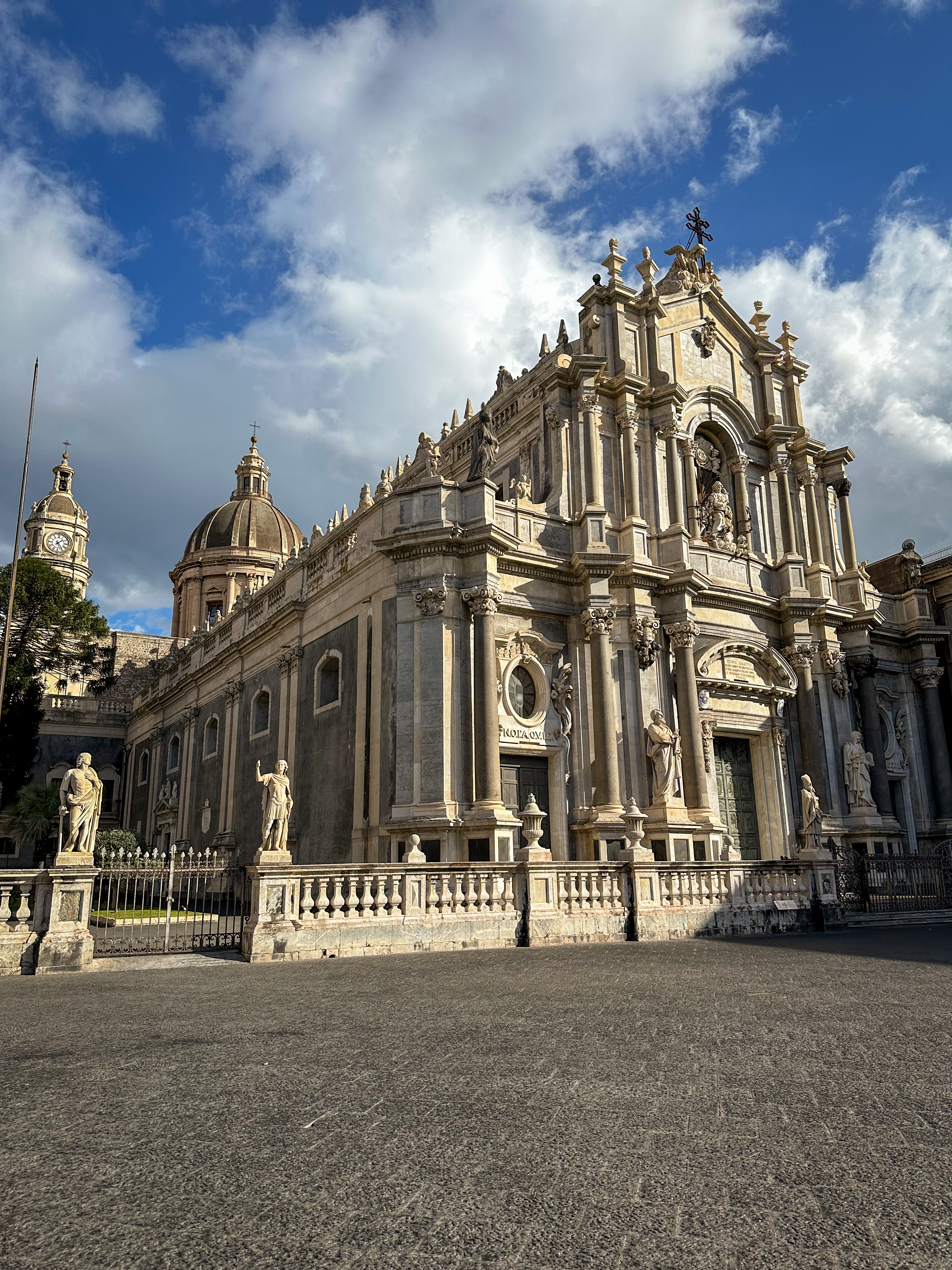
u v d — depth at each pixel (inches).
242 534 2864.2
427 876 743.7
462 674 1037.2
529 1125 257.8
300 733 1312.7
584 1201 204.5
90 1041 380.5
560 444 1203.9
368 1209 200.8
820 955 675.4
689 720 1165.1
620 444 1241.4
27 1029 411.8
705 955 679.1
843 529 1472.7
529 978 551.2
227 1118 265.7
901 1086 299.0
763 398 1449.3
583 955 680.4
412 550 1060.5
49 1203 205.2
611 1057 336.8
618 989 504.1
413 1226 191.9
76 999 504.7
